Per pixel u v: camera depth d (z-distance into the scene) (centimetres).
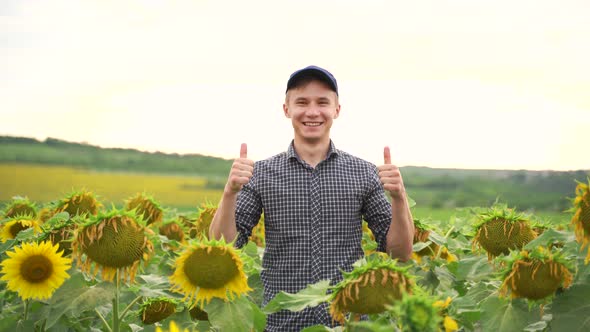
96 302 341
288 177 477
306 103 480
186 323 431
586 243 332
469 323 333
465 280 500
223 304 356
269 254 479
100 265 348
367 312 283
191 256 353
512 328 354
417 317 215
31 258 361
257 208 484
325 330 331
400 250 472
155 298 442
